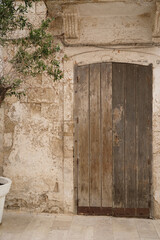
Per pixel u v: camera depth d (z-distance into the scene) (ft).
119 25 13.02
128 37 12.94
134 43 12.91
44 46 10.93
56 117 13.38
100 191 13.29
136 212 13.08
